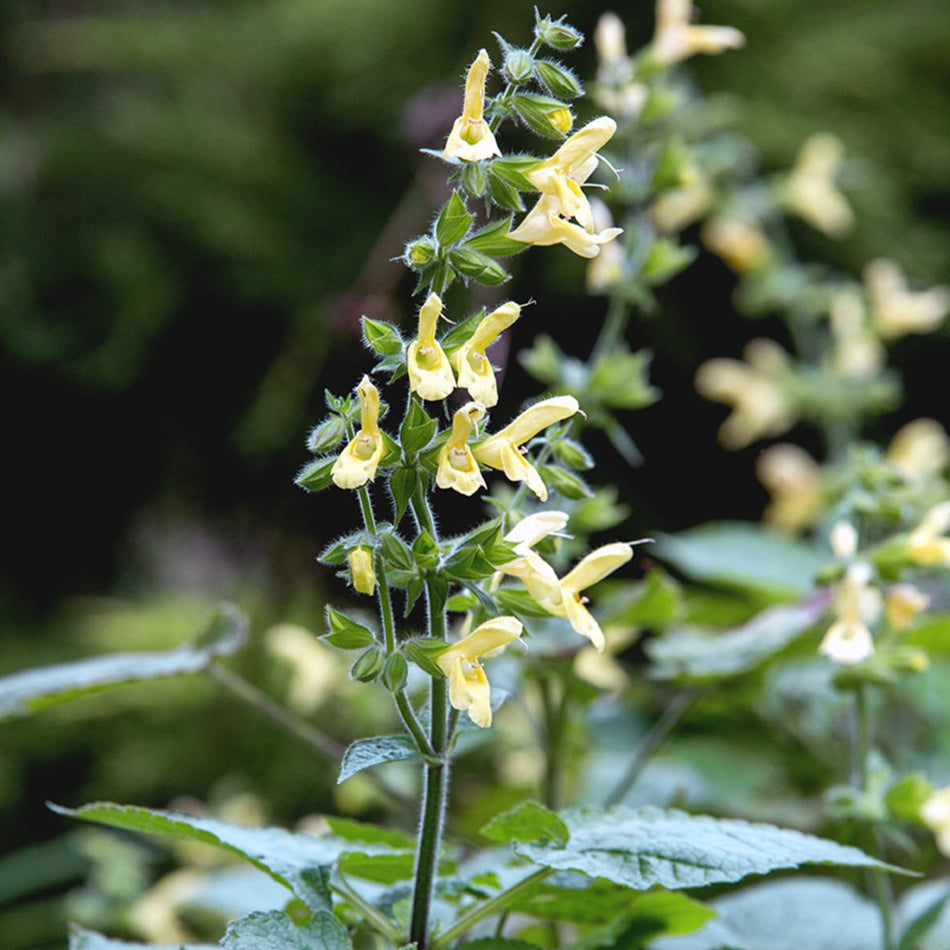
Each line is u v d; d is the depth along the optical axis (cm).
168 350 364
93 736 322
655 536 262
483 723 148
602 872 149
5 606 368
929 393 361
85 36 374
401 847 159
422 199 324
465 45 342
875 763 170
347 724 259
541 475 157
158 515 373
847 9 377
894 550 168
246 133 361
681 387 351
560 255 323
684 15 175
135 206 359
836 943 167
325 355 342
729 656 172
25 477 376
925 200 365
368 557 148
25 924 265
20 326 356
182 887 208
